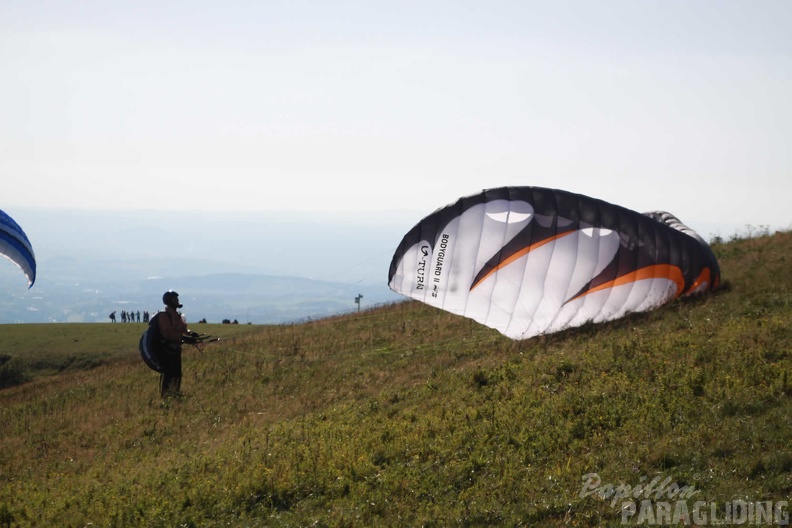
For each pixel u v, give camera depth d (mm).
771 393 14938
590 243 26266
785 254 30172
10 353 49031
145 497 14508
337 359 30828
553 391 18641
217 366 32688
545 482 12664
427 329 33594
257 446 18344
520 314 26859
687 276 26312
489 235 26562
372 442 16609
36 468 20625
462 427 16734
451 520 11633
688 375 17141
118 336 55688
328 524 12156
